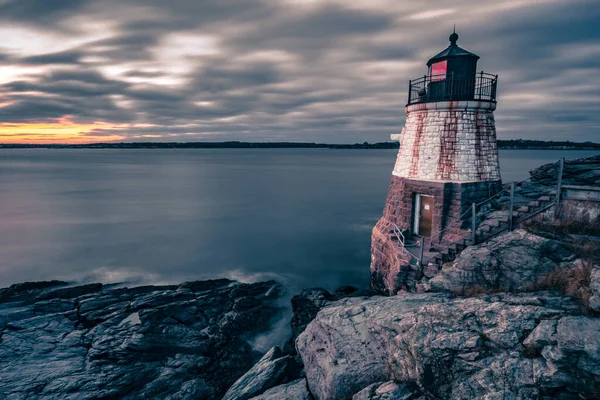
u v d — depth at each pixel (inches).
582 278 362.3
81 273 1122.7
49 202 2501.2
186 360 605.0
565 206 488.1
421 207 749.3
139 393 522.6
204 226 1798.7
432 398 320.8
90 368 570.6
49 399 498.3
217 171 5378.9
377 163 7815.0
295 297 853.8
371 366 390.9
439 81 713.0
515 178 3043.8
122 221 1915.6
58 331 687.7
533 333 301.3
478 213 646.5
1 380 533.0
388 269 749.9
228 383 561.3
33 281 1041.5
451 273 504.1
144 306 792.3
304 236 1601.9
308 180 3951.8
